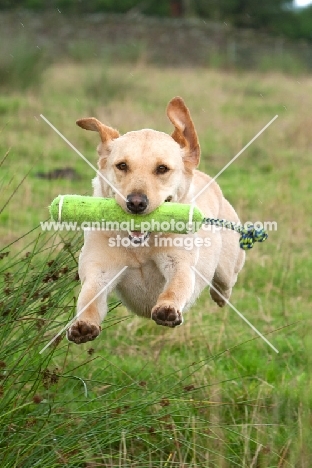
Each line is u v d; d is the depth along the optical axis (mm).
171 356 7516
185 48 39125
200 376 6926
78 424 5898
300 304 9172
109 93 23875
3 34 31516
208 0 49844
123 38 39125
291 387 6953
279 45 41094
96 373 7117
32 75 23594
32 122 18828
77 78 26469
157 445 6055
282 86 29953
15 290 6098
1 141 16672
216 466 5641
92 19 40500
